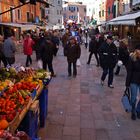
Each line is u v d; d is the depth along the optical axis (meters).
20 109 5.09
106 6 51.47
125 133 7.16
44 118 7.41
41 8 58.44
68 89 11.55
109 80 11.87
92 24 65.06
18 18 42.25
